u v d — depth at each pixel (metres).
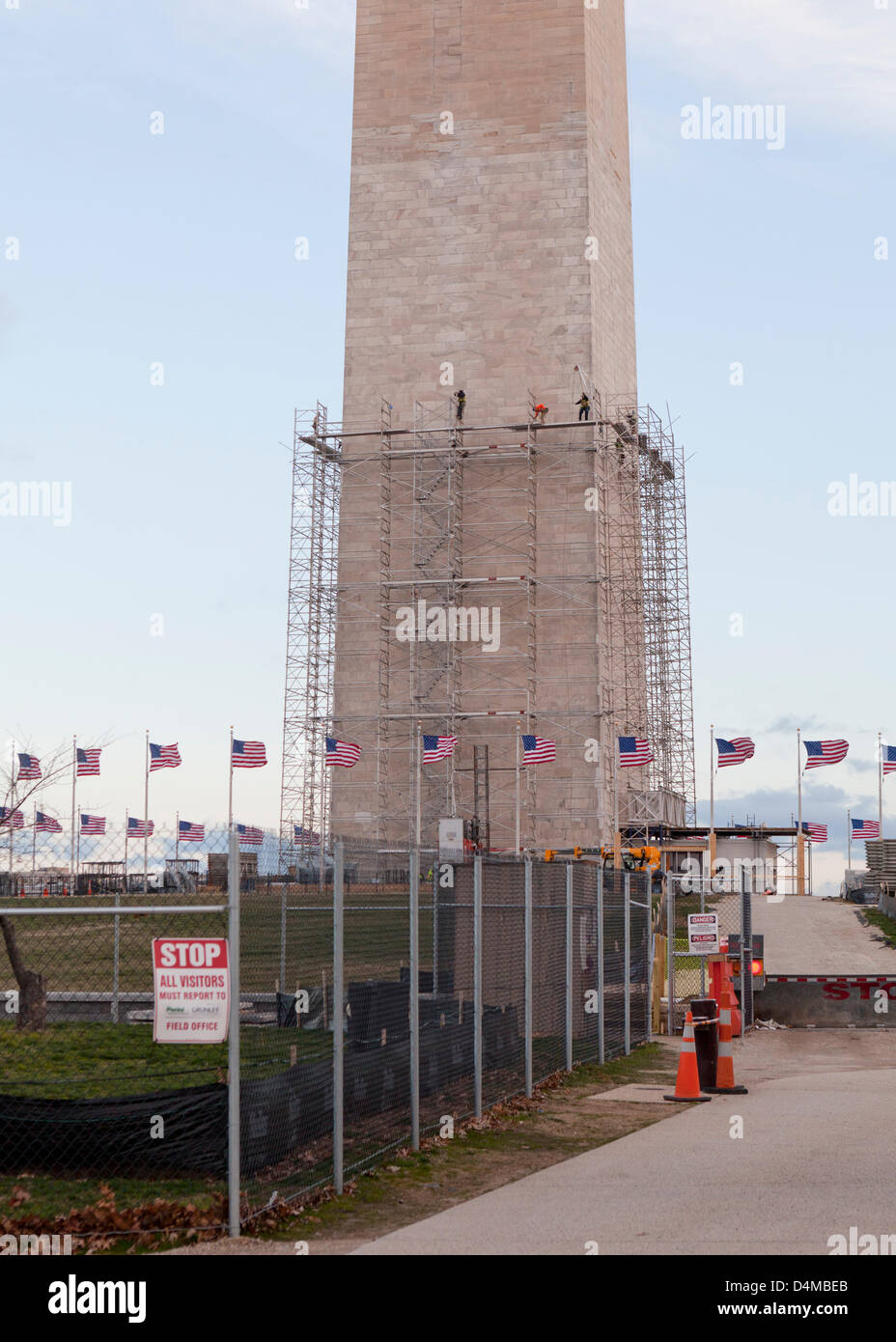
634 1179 13.14
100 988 26.22
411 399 83.12
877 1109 18.00
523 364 81.94
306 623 81.94
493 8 85.25
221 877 52.16
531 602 78.12
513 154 83.81
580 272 82.00
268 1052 17.75
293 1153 12.34
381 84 86.00
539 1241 10.70
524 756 65.88
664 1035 27.77
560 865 22.67
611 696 78.12
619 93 92.31
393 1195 12.49
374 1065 14.12
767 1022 29.81
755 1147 14.95
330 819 78.50
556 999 21.73
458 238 83.81
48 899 29.77
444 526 80.50
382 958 15.90
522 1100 18.31
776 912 61.75
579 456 79.38
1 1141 12.55
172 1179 12.23
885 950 47.84
